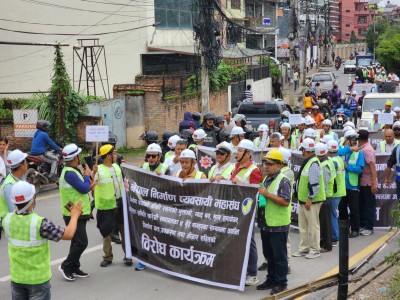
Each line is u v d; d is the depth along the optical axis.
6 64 33.84
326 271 8.90
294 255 9.73
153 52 34.47
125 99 23.77
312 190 9.27
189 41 37.56
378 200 11.48
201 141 11.45
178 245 8.44
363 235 11.20
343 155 10.85
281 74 54.25
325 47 97.31
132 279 8.66
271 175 7.86
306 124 14.18
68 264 8.59
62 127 20.08
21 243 5.94
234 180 8.14
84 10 33.53
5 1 33.34
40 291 6.04
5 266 9.48
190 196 8.31
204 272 8.23
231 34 35.22
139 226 8.89
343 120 26.50
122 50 33.88
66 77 20.19
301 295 7.14
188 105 26.45
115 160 9.73
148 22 34.25
